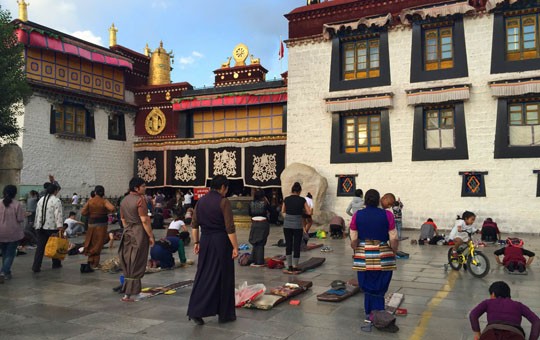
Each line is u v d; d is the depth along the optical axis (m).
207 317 5.75
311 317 5.74
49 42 20.61
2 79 13.96
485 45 16.86
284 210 9.06
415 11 17.50
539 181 15.85
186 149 24.09
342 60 19.50
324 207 19.12
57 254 9.21
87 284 7.90
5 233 8.20
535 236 15.41
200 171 23.64
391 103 18.03
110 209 9.34
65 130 21.80
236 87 23.83
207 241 5.52
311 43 19.97
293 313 5.93
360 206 12.96
